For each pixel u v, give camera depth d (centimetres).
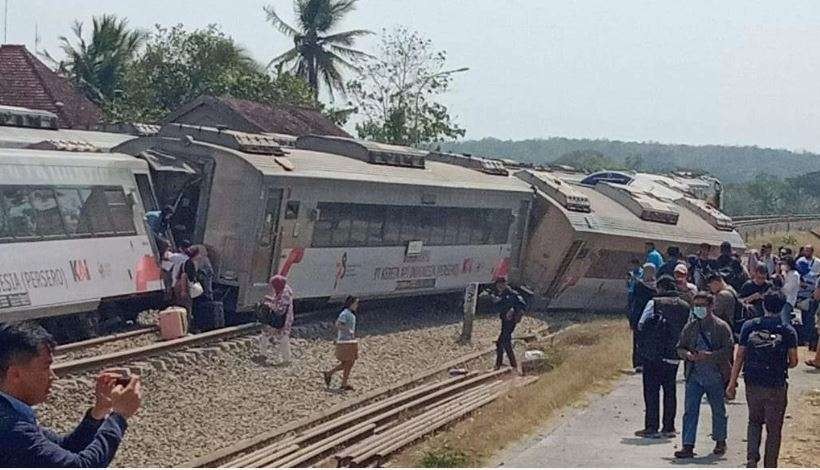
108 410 589
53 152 2023
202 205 2348
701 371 1258
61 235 1967
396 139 6050
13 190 1881
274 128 4438
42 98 4272
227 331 2138
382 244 2697
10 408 554
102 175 2111
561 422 1482
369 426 1575
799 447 1324
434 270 2934
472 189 3027
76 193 2030
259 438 1479
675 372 1391
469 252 3077
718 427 1273
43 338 583
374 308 2884
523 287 3328
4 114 2606
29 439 548
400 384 2003
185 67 5616
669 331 1382
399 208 2741
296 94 5678
